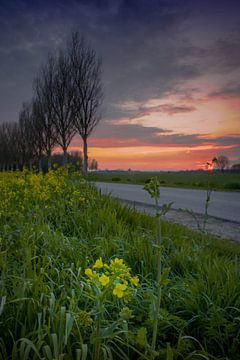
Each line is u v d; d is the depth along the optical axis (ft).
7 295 9.16
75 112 66.49
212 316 9.23
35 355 6.87
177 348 8.14
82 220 19.66
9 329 7.82
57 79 70.64
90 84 67.72
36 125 93.40
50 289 9.37
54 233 15.10
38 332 7.11
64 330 7.36
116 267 6.62
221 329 9.53
